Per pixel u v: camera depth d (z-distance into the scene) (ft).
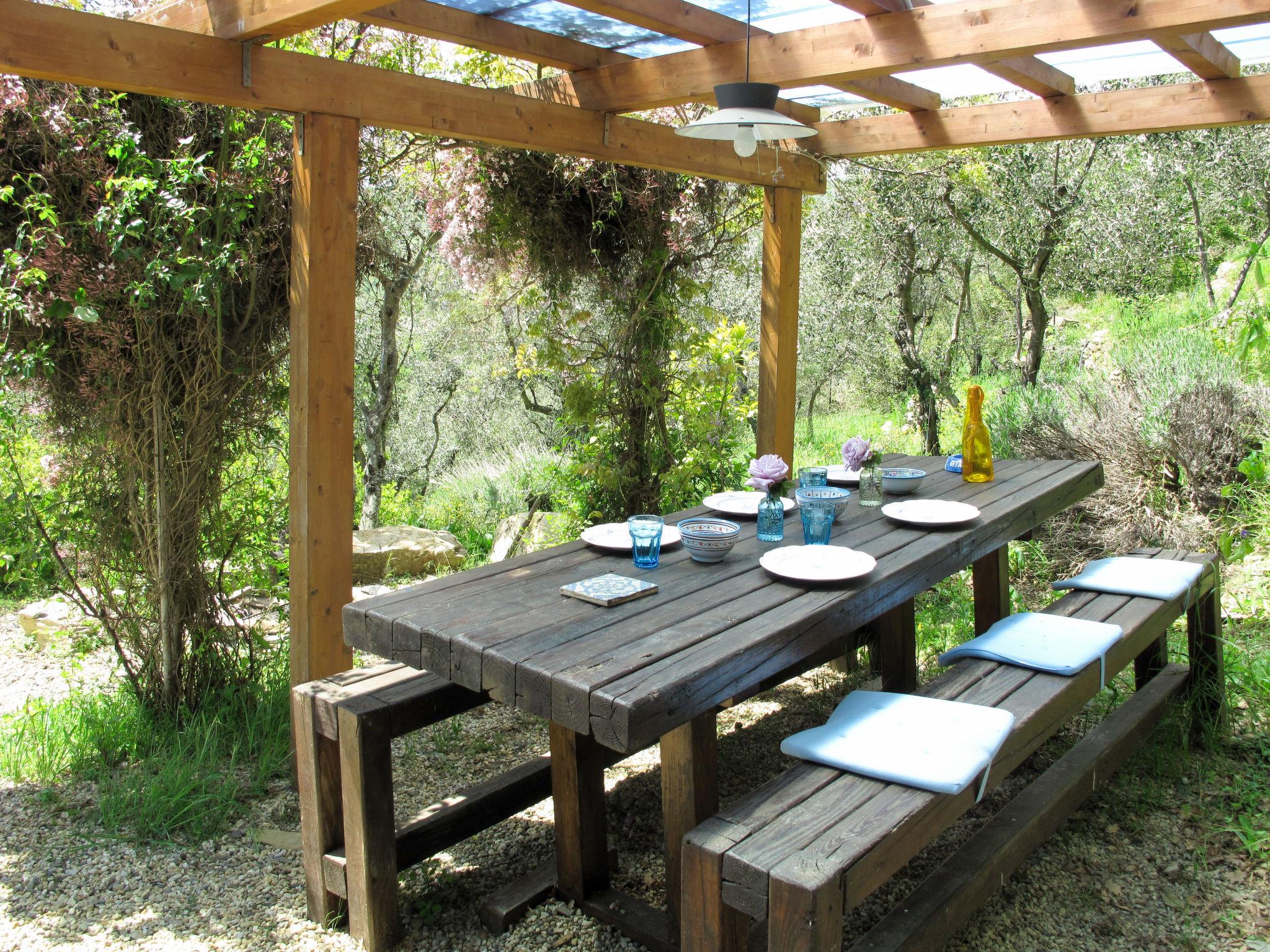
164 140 10.28
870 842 5.26
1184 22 8.17
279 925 7.64
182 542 11.08
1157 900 7.80
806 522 8.54
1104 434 17.16
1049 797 7.96
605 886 7.93
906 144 13.87
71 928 7.56
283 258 10.88
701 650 6.29
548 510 20.98
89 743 10.61
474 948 7.36
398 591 7.77
